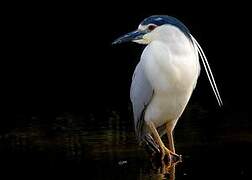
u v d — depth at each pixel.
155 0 24.47
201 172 8.82
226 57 21.28
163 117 10.26
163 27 10.01
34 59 22.47
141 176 8.76
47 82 19.00
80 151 10.43
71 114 14.38
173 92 10.00
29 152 10.47
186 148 10.36
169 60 9.86
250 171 8.77
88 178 8.75
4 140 11.55
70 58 22.50
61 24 24.67
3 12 24.62
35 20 24.67
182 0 24.19
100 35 24.44
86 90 17.64
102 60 22.11
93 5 24.72
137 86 10.35
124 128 12.34
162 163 9.51
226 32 23.55
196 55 10.17
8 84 18.84
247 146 10.25
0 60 22.36
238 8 23.56
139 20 24.59
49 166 9.51
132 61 21.77
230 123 12.33
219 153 9.88
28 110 15.17
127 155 10.09
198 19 23.97
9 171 9.30
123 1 24.59
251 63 20.14
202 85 17.45
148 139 10.61
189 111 13.98
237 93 16.12
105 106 15.25
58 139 11.48
